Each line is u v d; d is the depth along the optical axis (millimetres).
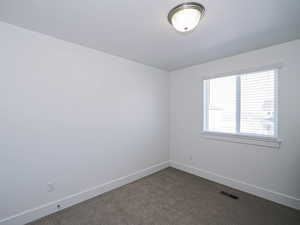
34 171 1706
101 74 2264
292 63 1887
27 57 1647
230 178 2451
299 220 1678
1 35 1506
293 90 1887
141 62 2764
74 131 2004
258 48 2123
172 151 3357
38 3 1230
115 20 1476
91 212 1827
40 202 1739
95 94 2203
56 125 1856
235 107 2461
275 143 2008
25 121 1649
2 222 1521
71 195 1968
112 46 2078
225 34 1745
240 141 2332
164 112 3285
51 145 1820
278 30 1651
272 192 2035
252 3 1221
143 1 1202
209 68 2713
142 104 2859
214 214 1791
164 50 2215
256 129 2242
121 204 1987
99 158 2252
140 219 1715
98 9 1309
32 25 1569
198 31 1673
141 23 1527
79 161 2049
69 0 1194
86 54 2100
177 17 1298
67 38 1849
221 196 2170
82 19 1463
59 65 1867
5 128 1541
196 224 1637
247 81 2324
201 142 2842
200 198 2123
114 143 2438
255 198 2105
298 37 1809
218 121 2682
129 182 2617
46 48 1768
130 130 2668
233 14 1370
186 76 3078
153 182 2621
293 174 1893
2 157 1529
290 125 1908
